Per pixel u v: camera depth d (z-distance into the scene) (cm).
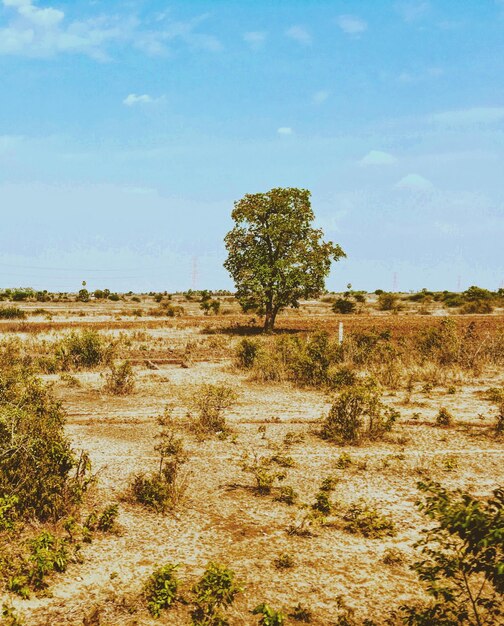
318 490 734
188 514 647
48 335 2691
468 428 1061
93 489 705
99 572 508
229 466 828
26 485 620
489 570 360
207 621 422
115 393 1393
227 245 3025
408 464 845
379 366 1681
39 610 446
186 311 5769
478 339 2091
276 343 1920
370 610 456
